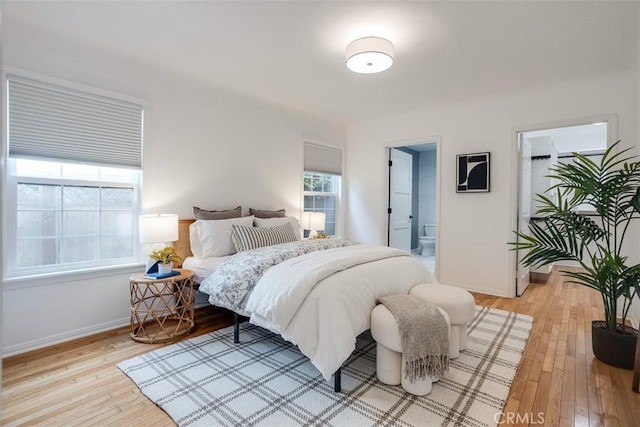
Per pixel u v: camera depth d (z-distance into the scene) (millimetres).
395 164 5137
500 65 3008
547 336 2721
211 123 3539
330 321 1925
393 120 4754
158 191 3133
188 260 3170
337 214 5250
